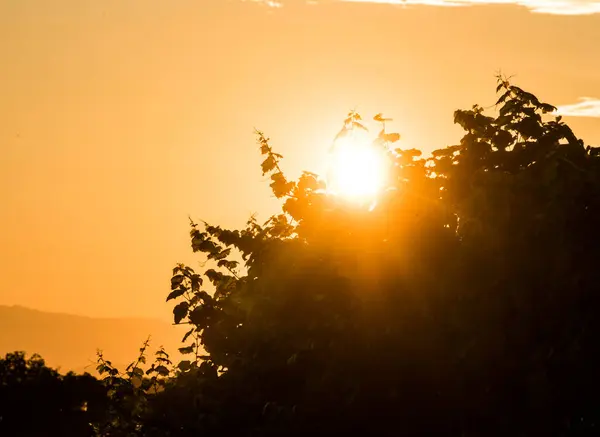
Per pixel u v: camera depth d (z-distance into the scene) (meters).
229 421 120.50
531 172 112.88
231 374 122.94
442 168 124.06
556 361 105.81
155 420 129.75
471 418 110.06
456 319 110.75
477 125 126.00
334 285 114.38
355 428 112.56
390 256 114.19
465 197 122.44
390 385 111.88
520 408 107.94
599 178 110.25
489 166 123.62
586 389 105.50
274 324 117.88
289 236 129.25
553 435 106.56
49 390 114.31
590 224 108.50
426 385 111.38
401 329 112.44
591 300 106.75
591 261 107.50
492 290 109.56
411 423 111.50
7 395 113.12
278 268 119.62
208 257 136.25
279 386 118.38
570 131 124.00
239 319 129.50
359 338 113.25
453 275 111.38
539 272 108.81
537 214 110.25
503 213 111.12
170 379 139.88
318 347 115.00
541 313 107.81
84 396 115.69
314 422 113.12
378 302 113.62
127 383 139.25
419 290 113.25
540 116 125.12
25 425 113.75
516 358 108.12
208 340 129.75
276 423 114.00
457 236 114.88
